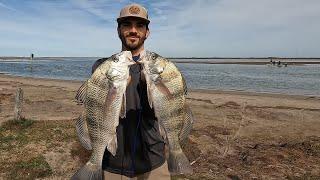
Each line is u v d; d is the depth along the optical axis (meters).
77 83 10.95
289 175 2.55
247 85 11.76
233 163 2.78
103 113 1.09
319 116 5.22
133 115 1.23
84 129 1.15
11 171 2.40
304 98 7.91
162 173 1.28
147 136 1.25
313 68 28.58
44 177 2.38
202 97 7.61
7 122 3.31
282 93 9.20
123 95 1.10
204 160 2.81
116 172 1.25
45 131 3.16
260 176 2.52
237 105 6.07
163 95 1.11
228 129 4.01
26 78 13.22
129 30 1.21
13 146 2.80
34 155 2.63
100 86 1.09
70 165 2.54
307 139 3.70
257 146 3.31
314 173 2.62
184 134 1.18
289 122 4.70
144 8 1.23
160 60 1.10
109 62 1.08
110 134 1.10
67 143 2.86
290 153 3.06
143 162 1.25
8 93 6.62
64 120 3.70
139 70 1.21
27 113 4.68
